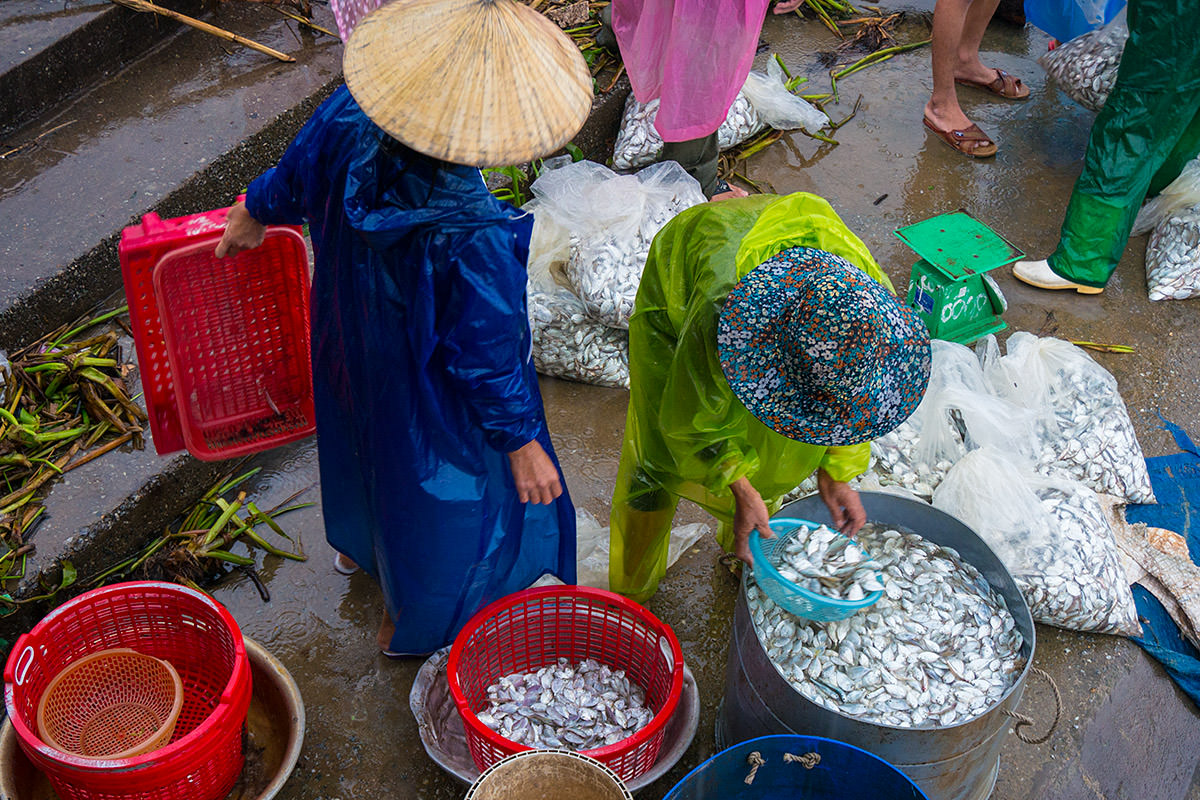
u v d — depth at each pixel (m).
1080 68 4.18
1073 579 2.53
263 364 2.59
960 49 4.69
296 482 2.91
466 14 1.62
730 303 1.65
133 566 2.61
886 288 1.71
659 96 3.27
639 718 2.23
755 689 2.04
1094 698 2.51
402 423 1.94
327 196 1.84
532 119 1.64
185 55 3.67
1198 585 2.77
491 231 1.73
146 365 2.41
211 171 3.24
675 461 2.05
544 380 3.32
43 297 2.87
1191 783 2.51
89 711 2.14
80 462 2.65
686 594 2.71
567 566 2.46
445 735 2.31
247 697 2.08
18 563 2.42
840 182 4.17
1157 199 3.87
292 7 3.94
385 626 2.47
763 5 2.97
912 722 1.98
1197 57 3.06
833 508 2.15
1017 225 4.02
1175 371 3.43
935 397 2.83
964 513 2.61
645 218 3.09
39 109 3.36
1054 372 3.02
